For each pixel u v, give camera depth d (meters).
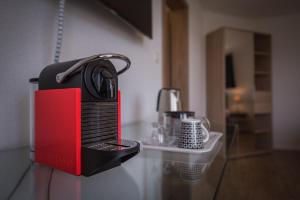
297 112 3.58
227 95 3.08
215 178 0.50
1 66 0.57
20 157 0.56
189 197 0.40
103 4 0.82
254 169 2.50
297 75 3.58
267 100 3.31
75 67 0.43
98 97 0.48
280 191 1.89
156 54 1.76
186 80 2.57
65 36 0.78
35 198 0.39
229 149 0.80
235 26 3.72
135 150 0.47
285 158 2.99
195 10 2.98
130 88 1.27
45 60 0.69
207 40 3.42
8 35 0.58
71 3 0.81
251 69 3.17
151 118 1.61
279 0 3.11
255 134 3.27
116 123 0.55
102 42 1.00
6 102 0.58
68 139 0.45
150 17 1.40
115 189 0.43
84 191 0.42
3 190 0.41
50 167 0.50
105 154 0.43
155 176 0.51
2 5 0.57
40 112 0.51
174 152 0.70
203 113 3.31
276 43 3.71
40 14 0.68
